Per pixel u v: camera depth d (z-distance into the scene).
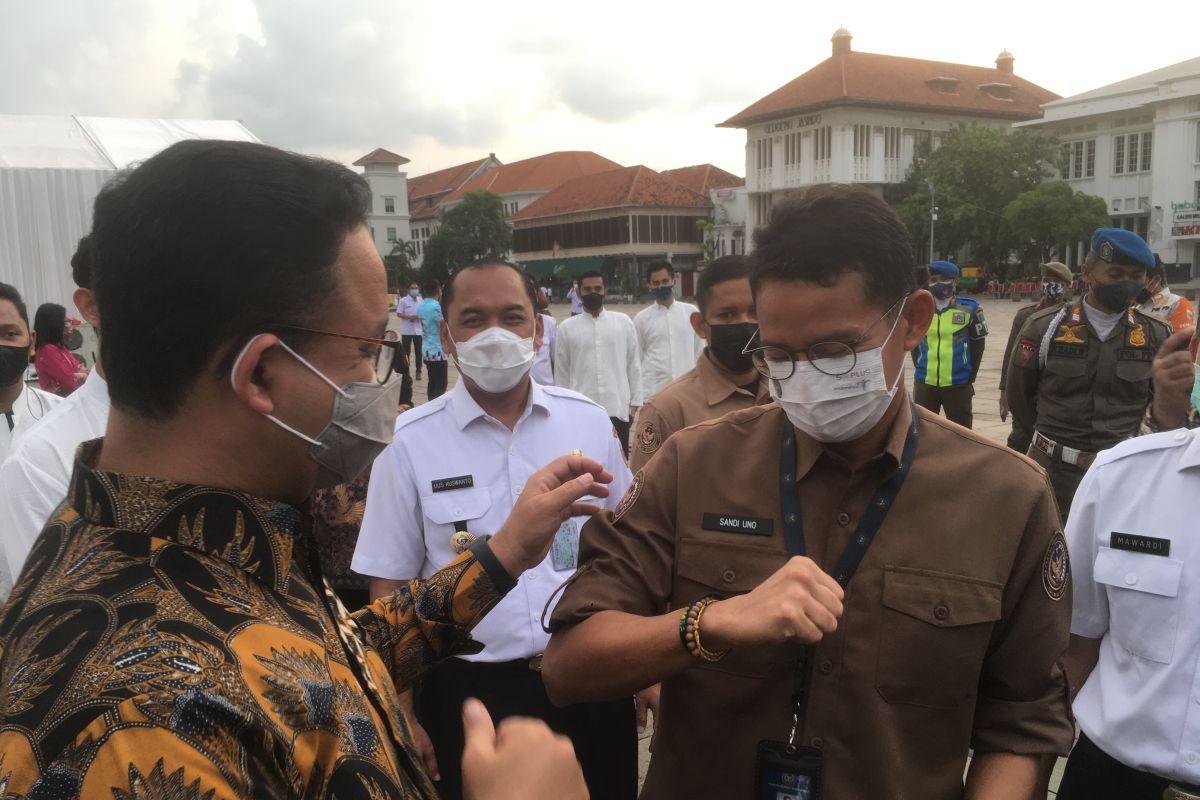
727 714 1.54
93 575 0.81
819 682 1.48
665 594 1.65
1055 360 4.88
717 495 1.62
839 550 1.52
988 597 1.46
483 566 1.47
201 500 0.88
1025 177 50.47
